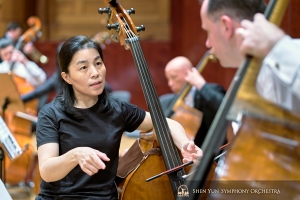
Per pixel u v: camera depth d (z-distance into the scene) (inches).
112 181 131.5
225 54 104.4
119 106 136.7
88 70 127.2
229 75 305.7
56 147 126.6
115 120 133.5
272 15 86.4
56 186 128.5
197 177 78.6
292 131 86.0
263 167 87.0
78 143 128.1
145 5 417.7
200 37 352.2
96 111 132.0
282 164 86.7
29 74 346.0
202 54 351.6
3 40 334.6
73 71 127.4
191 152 128.2
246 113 83.0
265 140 86.7
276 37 83.7
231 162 88.3
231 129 104.0
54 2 435.2
